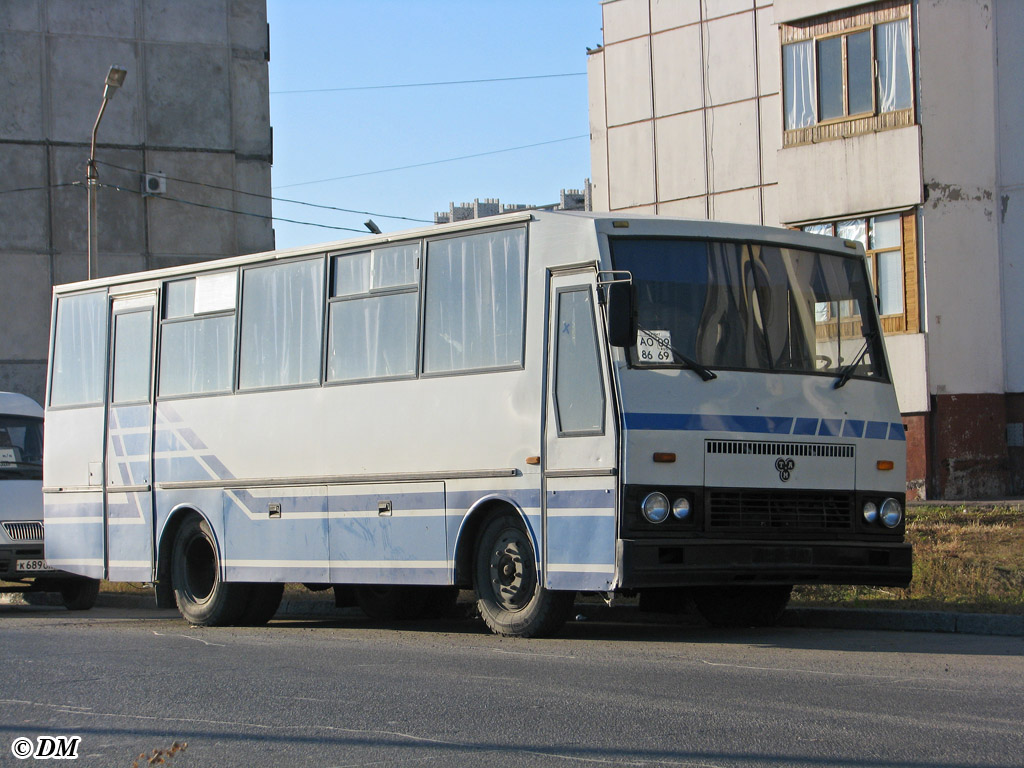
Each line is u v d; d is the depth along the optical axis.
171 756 6.52
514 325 11.49
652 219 11.10
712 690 8.23
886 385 11.64
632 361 10.57
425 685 8.65
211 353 14.52
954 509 21.11
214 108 42.47
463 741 6.80
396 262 12.74
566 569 10.75
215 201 42.34
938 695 7.98
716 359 10.87
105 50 41.34
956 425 25.83
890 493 11.39
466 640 11.62
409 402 12.33
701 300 10.98
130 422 15.31
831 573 10.80
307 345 13.48
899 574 11.13
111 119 41.28
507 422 11.39
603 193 34.44
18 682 9.27
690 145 32.69
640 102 33.66
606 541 10.42
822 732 6.84
